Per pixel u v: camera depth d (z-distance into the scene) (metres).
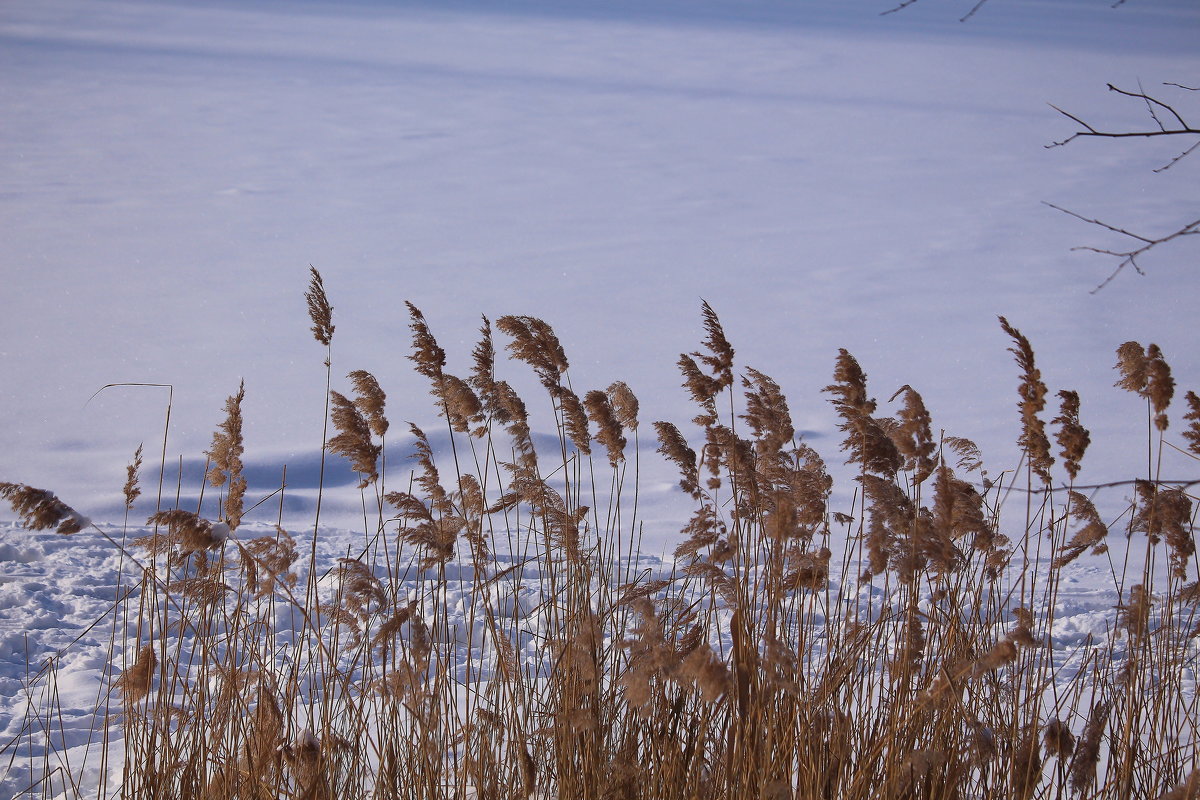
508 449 13.45
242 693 4.16
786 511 3.62
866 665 3.89
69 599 7.70
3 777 4.79
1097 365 20.66
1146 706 3.97
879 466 3.80
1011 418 16.45
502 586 7.27
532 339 4.46
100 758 5.09
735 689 3.39
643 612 3.36
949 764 3.62
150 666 3.85
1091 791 4.00
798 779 3.51
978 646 3.99
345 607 4.02
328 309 4.17
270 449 13.74
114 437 14.98
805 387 18.83
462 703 4.88
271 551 4.08
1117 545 10.22
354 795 3.84
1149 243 3.57
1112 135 3.68
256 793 3.69
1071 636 7.18
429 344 4.31
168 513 3.79
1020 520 10.47
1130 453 14.22
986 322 25.34
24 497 3.47
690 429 15.45
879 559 3.70
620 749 3.78
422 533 4.03
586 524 4.97
